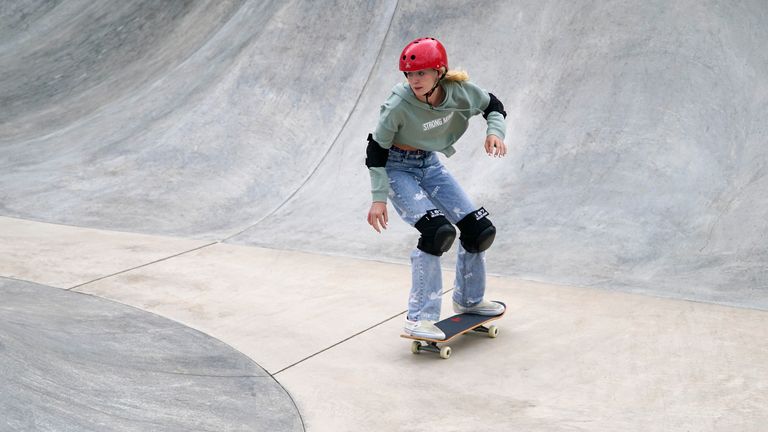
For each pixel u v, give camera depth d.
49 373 4.74
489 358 5.65
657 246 7.47
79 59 15.14
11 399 4.15
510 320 6.36
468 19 11.25
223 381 5.34
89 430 4.18
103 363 5.34
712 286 6.74
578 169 8.75
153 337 6.16
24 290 7.25
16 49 16.34
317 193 9.68
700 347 5.66
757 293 6.54
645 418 4.67
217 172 10.49
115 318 6.58
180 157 10.95
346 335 6.16
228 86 12.02
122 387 4.96
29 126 13.09
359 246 8.35
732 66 9.11
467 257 5.85
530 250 7.74
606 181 8.47
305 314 6.64
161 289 7.34
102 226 9.40
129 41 15.10
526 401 4.97
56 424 4.12
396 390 5.19
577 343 5.84
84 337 5.96
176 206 9.84
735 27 9.45
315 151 10.49
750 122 8.51
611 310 6.45
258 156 10.61
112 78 14.09
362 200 9.34
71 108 13.48
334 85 11.38
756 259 7.01
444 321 5.89
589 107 9.42
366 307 6.75
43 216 9.83
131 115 12.43
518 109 9.82
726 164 8.20
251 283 7.46
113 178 10.73
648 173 8.39
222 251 8.45
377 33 11.81
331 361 5.69
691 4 9.92
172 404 4.84
